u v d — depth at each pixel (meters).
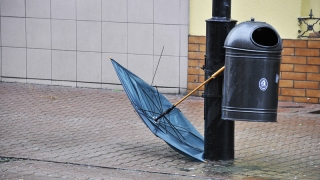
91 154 11.98
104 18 18.44
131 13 18.11
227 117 10.49
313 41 16.38
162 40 17.89
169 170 10.91
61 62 19.12
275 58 10.24
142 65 18.22
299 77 16.67
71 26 18.84
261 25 10.31
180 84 17.92
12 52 19.59
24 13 19.27
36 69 19.42
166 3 17.70
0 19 19.53
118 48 18.42
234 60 10.28
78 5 18.66
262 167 11.12
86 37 18.73
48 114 15.48
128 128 14.25
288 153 12.16
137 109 11.66
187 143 11.88
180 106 16.67
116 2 18.23
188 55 17.69
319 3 16.64
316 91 16.58
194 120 15.18
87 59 18.83
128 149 12.41
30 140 12.97
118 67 11.92
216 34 10.90
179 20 17.64
